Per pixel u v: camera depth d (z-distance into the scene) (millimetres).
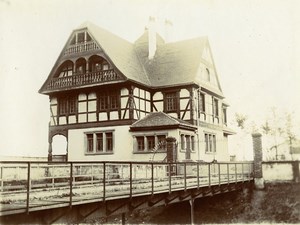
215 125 31203
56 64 28141
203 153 28172
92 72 26625
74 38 27641
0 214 8117
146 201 13305
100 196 11102
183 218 22375
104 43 27094
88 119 27234
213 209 22953
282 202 22828
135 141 25281
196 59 28609
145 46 32406
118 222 22750
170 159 20172
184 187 15680
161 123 24438
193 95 26984
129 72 26609
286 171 23312
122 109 25969
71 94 28188
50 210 9664
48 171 15453
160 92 27906
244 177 23828
